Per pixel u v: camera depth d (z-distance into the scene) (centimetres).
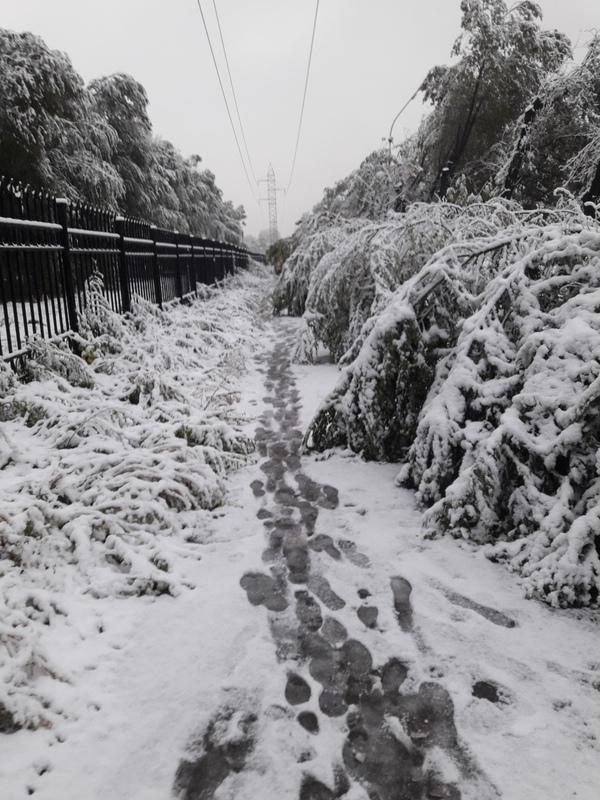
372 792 153
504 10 1505
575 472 261
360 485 367
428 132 1647
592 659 203
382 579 257
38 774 157
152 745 168
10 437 341
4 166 1183
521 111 1579
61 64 1300
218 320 946
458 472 323
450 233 539
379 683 193
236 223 4972
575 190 1255
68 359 469
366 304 645
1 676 181
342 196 1510
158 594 246
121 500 292
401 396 394
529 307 324
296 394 614
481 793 152
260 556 279
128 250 755
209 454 373
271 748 167
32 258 474
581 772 157
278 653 208
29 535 254
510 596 242
